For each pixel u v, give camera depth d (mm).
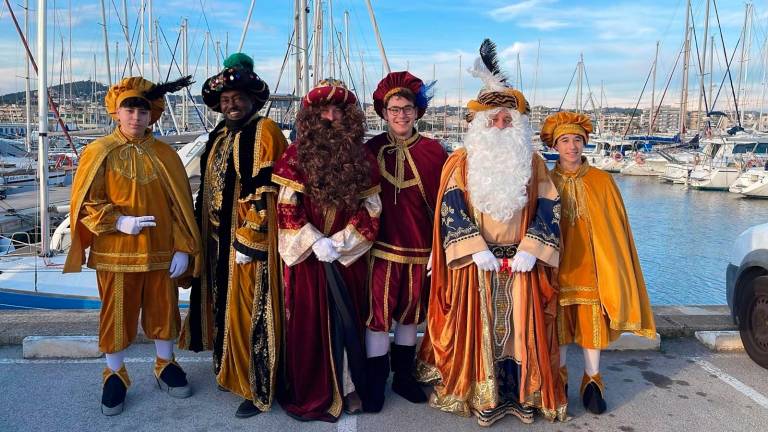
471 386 3324
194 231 3488
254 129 3408
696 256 16531
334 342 3338
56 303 7293
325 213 3221
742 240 4297
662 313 5117
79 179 3275
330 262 3273
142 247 3336
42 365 4078
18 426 3268
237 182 3402
